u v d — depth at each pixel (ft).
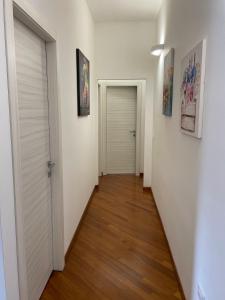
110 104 18.74
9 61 4.00
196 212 5.35
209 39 4.61
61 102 7.30
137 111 18.26
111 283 7.05
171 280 7.22
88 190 12.59
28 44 5.52
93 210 12.18
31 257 5.85
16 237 4.41
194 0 5.72
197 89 5.13
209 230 4.53
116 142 19.21
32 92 5.79
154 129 13.60
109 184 16.60
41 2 5.49
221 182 3.97
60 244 7.43
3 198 3.93
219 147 4.06
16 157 4.28
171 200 8.34
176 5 7.91
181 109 6.81
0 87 3.80
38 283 6.34
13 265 4.33
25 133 5.42
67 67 8.01
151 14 12.76
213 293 4.32
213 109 4.34
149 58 13.87
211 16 4.49
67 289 6.79
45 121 6.67
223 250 3.89
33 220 5.95
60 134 7.07
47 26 5.87
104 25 13.74
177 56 7.70
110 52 13.92
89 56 12.23
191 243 5.74
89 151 12.73
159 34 11.94
